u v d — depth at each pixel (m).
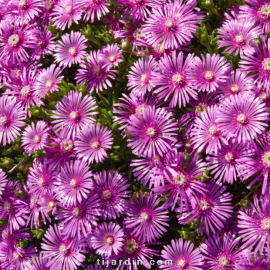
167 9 1.02
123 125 1.01
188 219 0.96
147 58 1.00
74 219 0.98
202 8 1.05
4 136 1.03
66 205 0.99
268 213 0.95
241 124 0.95
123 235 0.97
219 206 0.97
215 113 0.96
